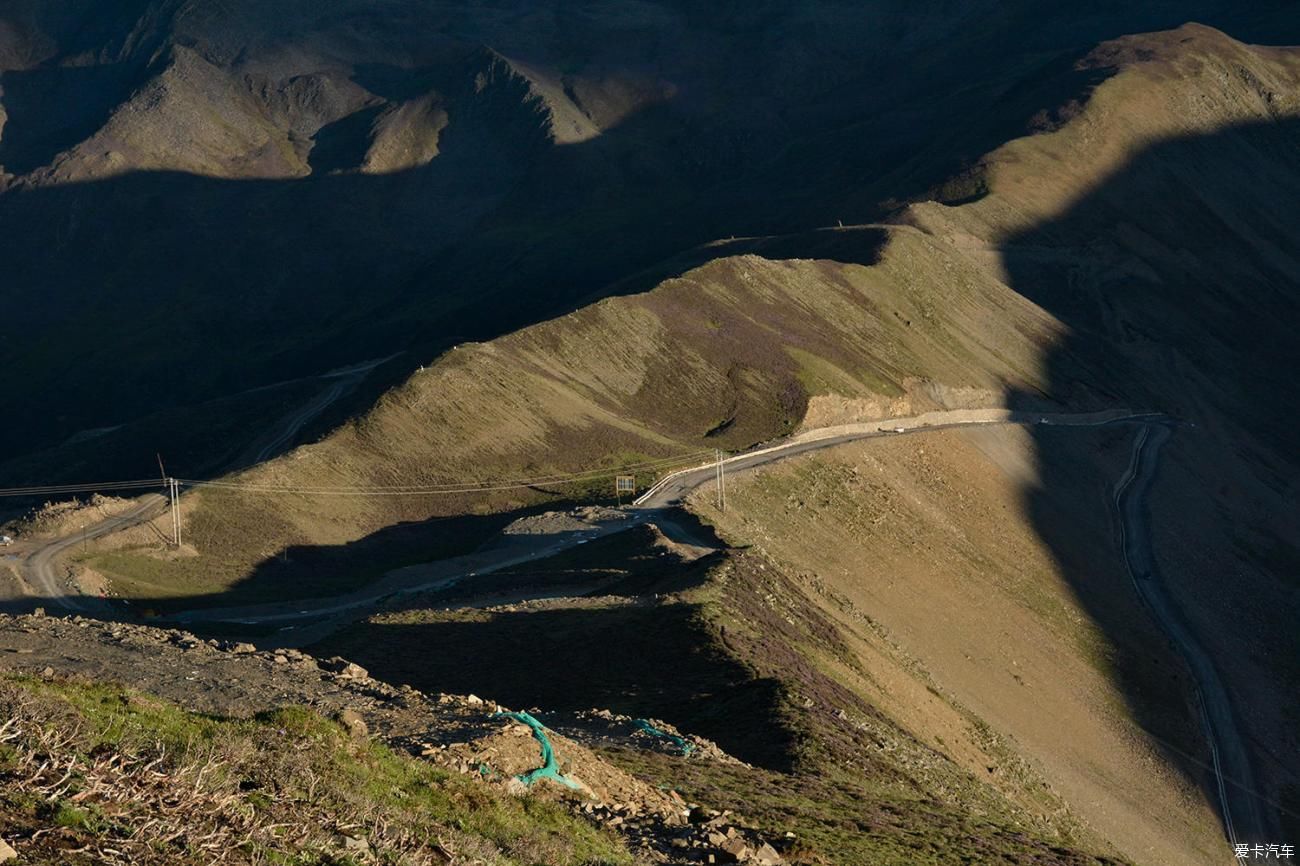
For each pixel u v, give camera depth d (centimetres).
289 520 11769
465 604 7738
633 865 2077
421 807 1977
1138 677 10625
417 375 14125
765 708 4397
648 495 11431
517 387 14312
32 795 1450
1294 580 14800
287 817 1711
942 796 4250
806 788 3434
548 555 9525
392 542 11850
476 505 12438
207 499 11912
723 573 6838
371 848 1730
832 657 6219
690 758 3450
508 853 1945
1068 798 7281
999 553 12062
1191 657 11594
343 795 1870
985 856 3120
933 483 13062
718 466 12006
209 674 2769
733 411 14825
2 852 1244
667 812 2483
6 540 10850
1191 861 7600
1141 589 12862
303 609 9331
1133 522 14612
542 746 2503
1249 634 12781
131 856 1398
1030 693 9231
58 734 1650
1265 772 9750
